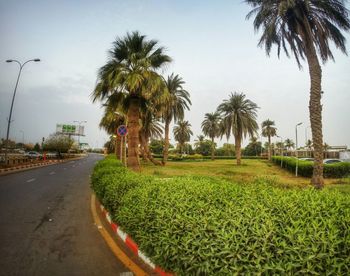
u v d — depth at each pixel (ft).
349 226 8.60
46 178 60.23
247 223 9.32
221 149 357.61
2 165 83.30
